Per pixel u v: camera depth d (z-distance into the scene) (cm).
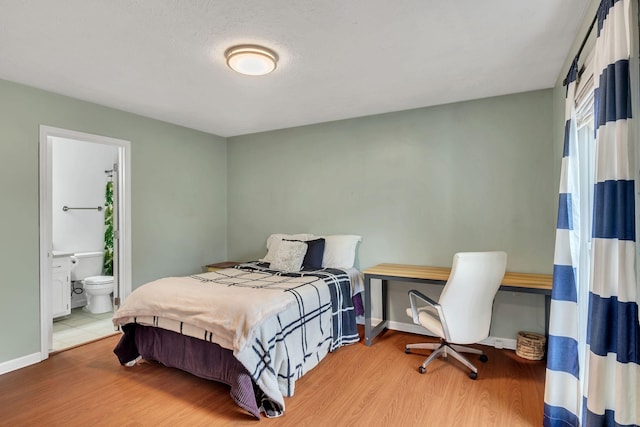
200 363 254
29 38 214
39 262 297
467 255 240
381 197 382
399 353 308
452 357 297
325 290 303
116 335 360
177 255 424
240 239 486
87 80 281
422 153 360
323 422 207
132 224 374
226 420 209
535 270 311
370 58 244
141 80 282
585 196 208
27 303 289
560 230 205
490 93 317
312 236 407
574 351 194
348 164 402
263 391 215
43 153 299
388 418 210
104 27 202
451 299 250
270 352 225
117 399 233
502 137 324
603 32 143
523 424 203
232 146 492
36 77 274
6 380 260
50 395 238
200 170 456
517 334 312
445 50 233
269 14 189
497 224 326
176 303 251
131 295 279
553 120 302
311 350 272
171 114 379
